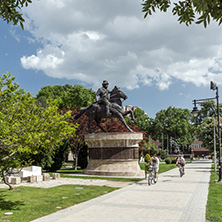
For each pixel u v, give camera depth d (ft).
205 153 319.06
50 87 161.99
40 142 30.71
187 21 16.35
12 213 27.07
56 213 27.37
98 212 27.78
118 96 76.54
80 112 78.79
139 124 184.96
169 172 86.17
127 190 43.60
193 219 24.66
